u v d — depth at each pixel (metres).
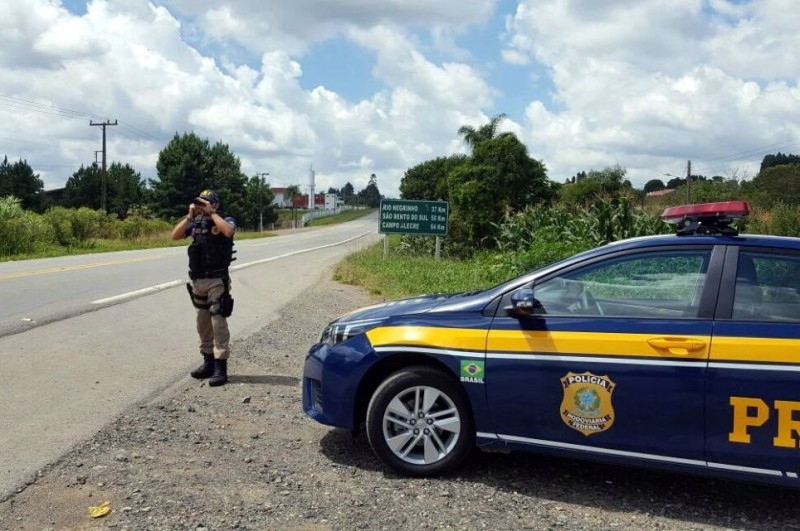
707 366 3.83
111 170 86.81
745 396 3.77
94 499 3.89
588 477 4.51
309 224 117.62
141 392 6.09
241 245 37.22
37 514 3.69
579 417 4.07
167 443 4.86
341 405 4.56
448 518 3.83
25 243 24.50
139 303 11.12
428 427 4.41
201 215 6.55
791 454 3.71
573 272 4.32
